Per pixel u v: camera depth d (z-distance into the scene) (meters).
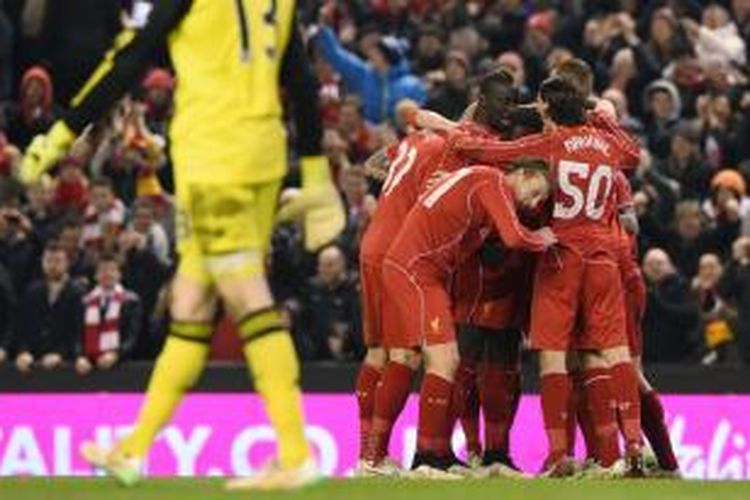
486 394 22.33
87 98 15.99
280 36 16.08
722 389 29.28
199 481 17.91
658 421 22.86
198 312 16.14
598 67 36.62
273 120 15.95
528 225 21.86
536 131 21.98
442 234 21.22
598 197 21.77
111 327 29.53
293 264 30.80
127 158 33.50
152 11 15.91
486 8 39.16
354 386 29.23
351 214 31.62
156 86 35.50
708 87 35.88
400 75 36.78
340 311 30.14
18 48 37.75
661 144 34.72
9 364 29.50
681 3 39.06
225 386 29.02
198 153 15.78
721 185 32.69
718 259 31.38
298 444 15.77
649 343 30.33
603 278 21.78
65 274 30.00
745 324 30.17
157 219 31.80
